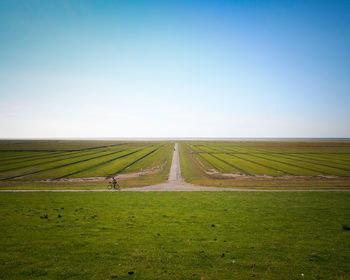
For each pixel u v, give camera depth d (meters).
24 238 14.45
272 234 15.61
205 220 18.59
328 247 13.58
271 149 148.75
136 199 26.89
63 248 13.12
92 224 17.34
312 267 11.30
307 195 29.41
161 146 175.00
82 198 27.30
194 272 10.82
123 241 14.21
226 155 106.69
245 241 14.42
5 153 113.06
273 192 32.06
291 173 57.16
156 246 13.57
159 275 10.55
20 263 11.36
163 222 18.00
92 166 69.31
